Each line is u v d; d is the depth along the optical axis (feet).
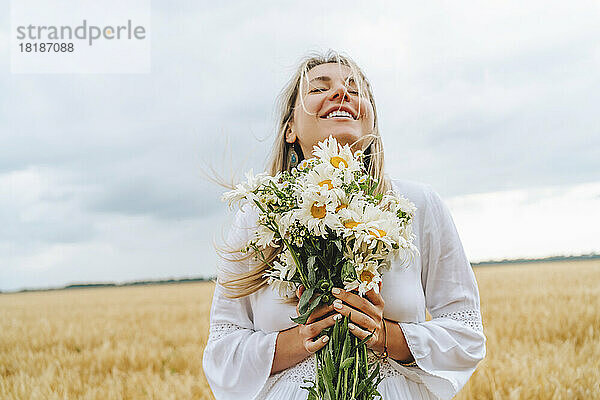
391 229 5.25
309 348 5.49
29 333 37.88
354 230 5.16
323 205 5.30
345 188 5.35
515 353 21.01
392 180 6.79
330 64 6.54
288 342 5.98
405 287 6.17
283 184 5.58
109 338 34.86
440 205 6.68
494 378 17.19
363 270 5.36
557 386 15.98
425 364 5.93
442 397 6.11
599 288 42.96
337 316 5.41
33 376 23.34
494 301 39.75
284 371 6.19
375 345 5.74
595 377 17.08
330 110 6.36
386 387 5.94
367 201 5.41
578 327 25.77
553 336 25.29
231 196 5.61
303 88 6.55
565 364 19.11
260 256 6.27
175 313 48.88
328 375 5.26
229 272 6.72
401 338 5.86
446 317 6.47
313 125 6.44
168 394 17.92
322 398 5.32
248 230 6.70
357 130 6.37
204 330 35.01
